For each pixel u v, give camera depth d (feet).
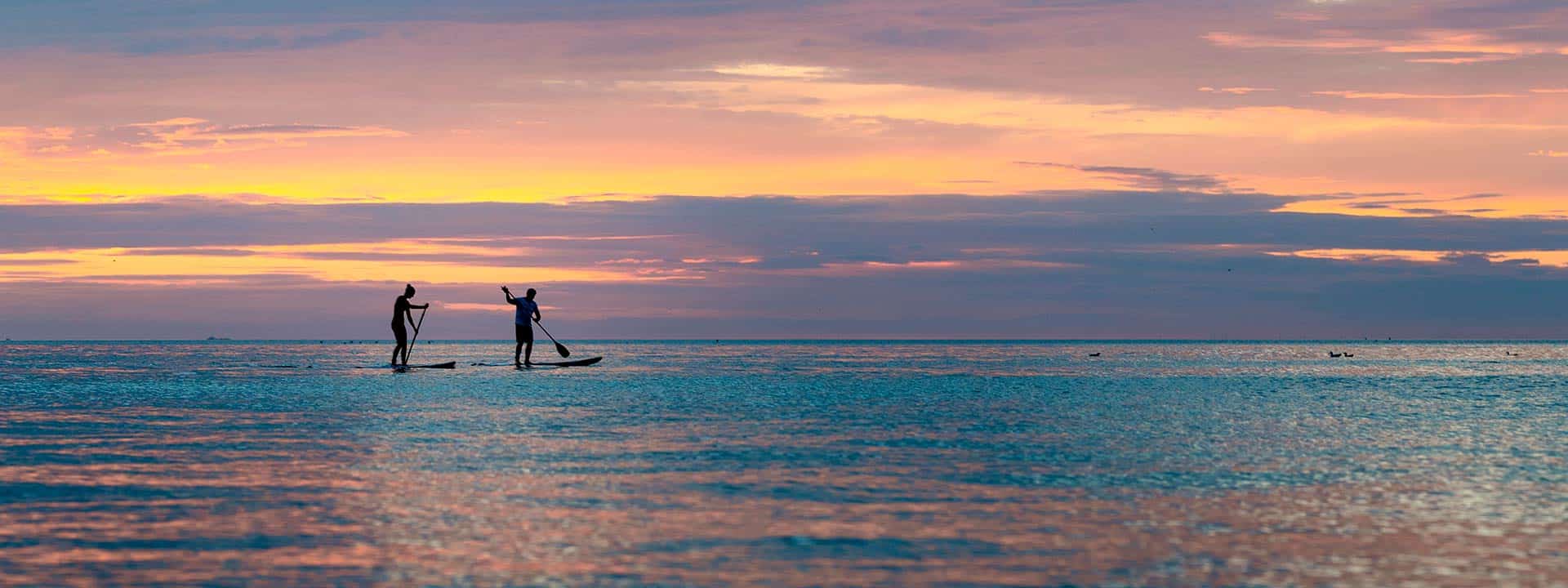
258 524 31.07
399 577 25.58
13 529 30.35
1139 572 26.04
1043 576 25.71
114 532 30.01
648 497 35.29
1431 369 144.66
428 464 42.65
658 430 54.60
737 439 50.90
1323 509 33.53
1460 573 25.98
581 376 106.52
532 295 124.57
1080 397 80.48
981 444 49.29
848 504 34.22
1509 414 65.67
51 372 120.16
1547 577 25.62
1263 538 29.50
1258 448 47.96
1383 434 53.62
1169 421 60.85
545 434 52.75
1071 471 41.01
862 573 25.88
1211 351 296.71
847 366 145.18
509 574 25.81
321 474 39.96
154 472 40.50
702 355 212.43
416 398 75.87
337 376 107.55
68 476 39.50
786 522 31.45
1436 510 33.35
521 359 181.98
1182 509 33.53
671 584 25.04
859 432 54.24
